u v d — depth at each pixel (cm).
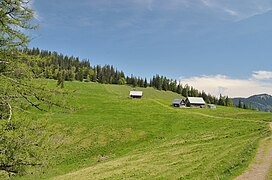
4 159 1047
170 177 2495
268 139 3828
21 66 1129
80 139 5631
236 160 2433
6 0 1040
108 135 5975
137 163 3675
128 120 7556
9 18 1067
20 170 1112
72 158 4781
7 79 1091
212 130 6169
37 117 1224
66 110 1252
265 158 2394
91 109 9650
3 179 1153
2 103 1078
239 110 13575
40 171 1152
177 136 5844
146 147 5206
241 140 4312
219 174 2030
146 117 8156
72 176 3466
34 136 1149
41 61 1207
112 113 9088
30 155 1123
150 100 12975
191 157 3462
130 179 2773
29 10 1109
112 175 3125
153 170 3011
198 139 5141
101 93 18962
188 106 14688
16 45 1107
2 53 1091
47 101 1191
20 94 1125
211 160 2862
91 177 3219
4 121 1083
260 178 1758
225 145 3969
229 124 6925
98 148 5328
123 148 5409
